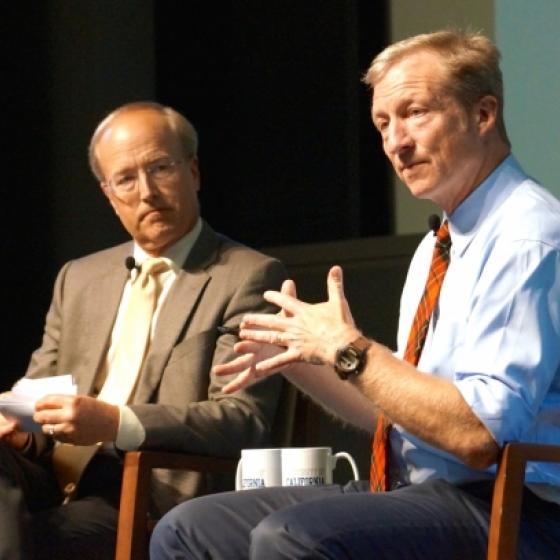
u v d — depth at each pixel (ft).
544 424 22.86
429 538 22.29
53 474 31.22
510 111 36.24
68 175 46.29
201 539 23.97
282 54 45.73
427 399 21.86
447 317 23.72
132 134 31.63
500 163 23.98
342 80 44.42
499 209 23.61
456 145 23.43
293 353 22.72
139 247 32.76
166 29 47.03
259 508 24.41
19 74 46.60
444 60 23.40
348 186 44.29
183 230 31.83
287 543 21.84
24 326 46.55
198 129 46.96
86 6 46.37
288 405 30.83
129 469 27.30
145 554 27.20
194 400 30.12
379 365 22.20
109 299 32.27
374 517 22.24
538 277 22.44
